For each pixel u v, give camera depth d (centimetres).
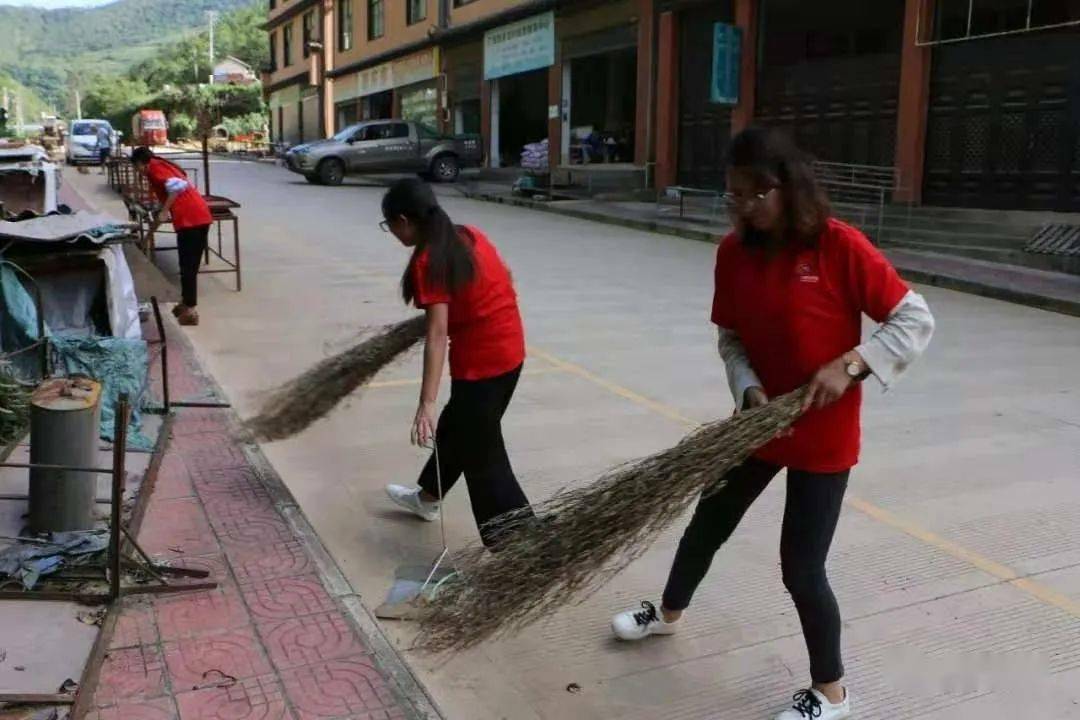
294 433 468
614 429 560
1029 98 1320
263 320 848
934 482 482
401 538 407
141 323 770
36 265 554
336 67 3928
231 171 3025
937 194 1455
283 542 382
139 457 460
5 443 454
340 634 318
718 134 1870
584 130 2352
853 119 1593
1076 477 492
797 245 254
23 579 336
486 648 325
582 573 266
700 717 291
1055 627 344
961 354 782
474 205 2092
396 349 427
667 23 1944
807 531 269
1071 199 1285
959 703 299
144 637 311
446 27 2873
